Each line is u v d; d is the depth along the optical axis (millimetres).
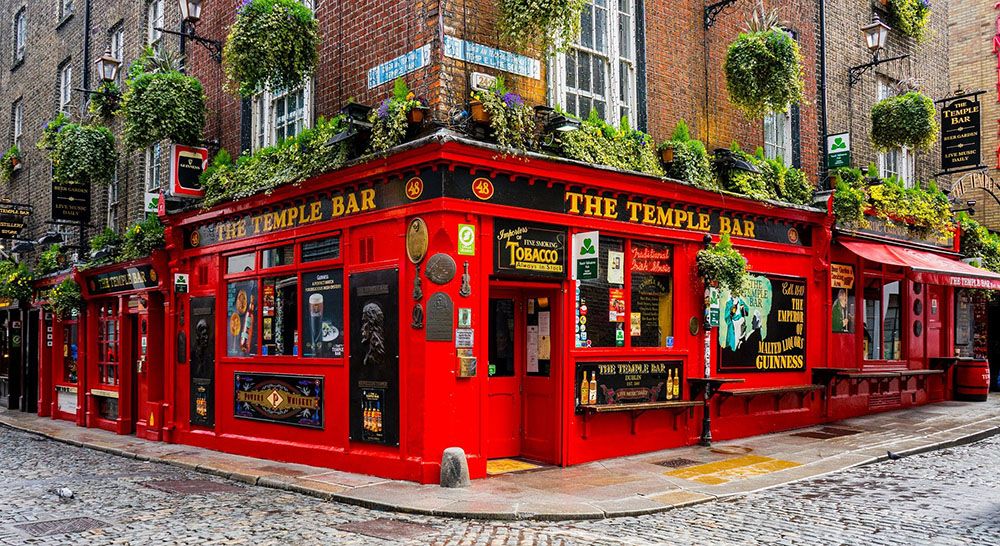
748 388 11820
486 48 9430
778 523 6859
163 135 12234
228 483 9406
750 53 11258
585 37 10688
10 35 22281
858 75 14938
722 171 11641
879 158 15672
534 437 10047
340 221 9922
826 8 14430
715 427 11359
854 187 13797
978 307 18031
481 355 8977
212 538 6523
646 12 11352
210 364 12469
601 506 7461
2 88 22578
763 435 11922
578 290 9883
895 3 15766
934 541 6160
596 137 9992
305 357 10547
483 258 8961
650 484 8547
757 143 13016
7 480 9812
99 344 16203
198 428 12742
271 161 11125
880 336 14578
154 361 14109
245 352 11766
